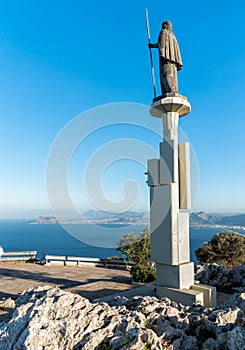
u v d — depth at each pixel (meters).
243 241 12.24
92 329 3.26
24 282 9.30
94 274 10.71
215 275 8.54
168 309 3.92
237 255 11.87
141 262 9.12
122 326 3.32
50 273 10.88
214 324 3.51
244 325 3.73
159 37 7.17
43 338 3.12
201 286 6.29
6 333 3.37
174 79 6.98
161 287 6.34
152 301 4.26
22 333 3.18
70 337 3.13
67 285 8.91
